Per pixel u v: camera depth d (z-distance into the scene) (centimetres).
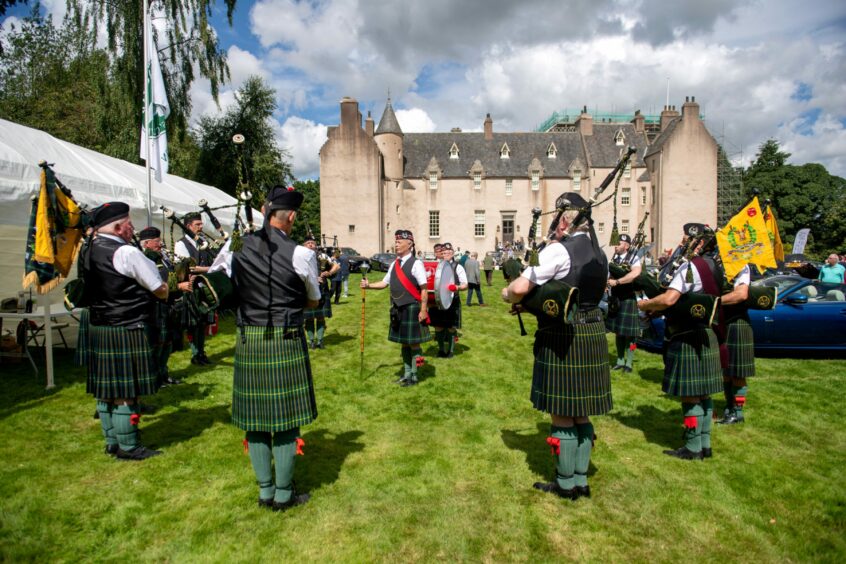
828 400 479
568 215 286
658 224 3503
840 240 3534
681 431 402
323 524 267
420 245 3828
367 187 3506
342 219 3509
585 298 277
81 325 456
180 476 317
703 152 3472
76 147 743
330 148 3503
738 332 407
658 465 338
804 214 3884
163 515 273
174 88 1666
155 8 1582
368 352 698
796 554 247
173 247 595
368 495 297
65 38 2373
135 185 745
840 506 289
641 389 516
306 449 362
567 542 254
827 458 353
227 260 310
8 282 685
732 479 319
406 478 318
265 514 276
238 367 269
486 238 3841
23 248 661
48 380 495
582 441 291
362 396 491
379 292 1592
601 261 282
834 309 634
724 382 421
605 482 314
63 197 426
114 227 335
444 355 673
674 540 257
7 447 356
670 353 345
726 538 258
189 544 249
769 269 912
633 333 574
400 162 3772
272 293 264
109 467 328
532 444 374
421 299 519
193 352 599
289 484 280
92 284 328
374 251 3506
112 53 1561
